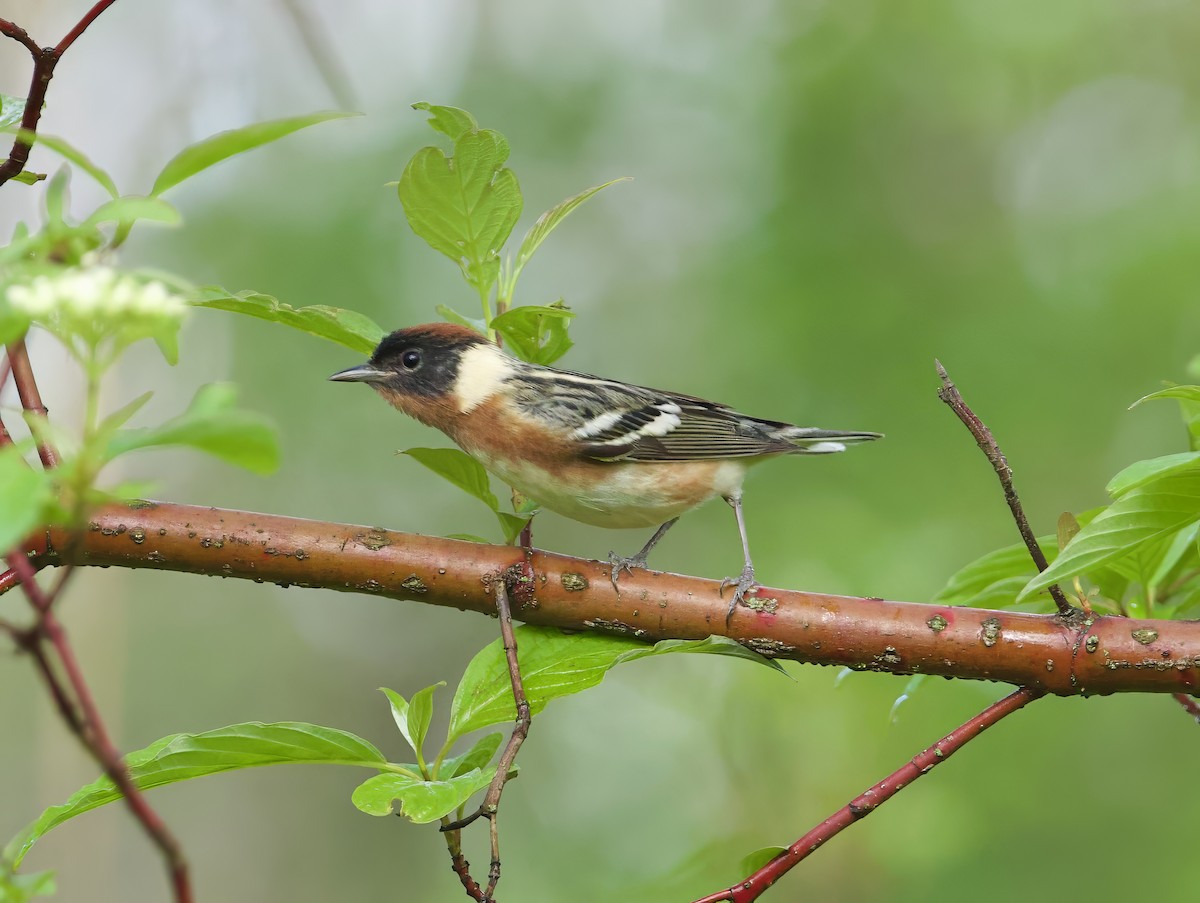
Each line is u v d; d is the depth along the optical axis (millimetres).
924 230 16141
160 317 3082
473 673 5637
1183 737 12305
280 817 22094
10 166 4902
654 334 16797
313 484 18750
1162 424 14203
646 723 15609
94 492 2982
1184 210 15609
